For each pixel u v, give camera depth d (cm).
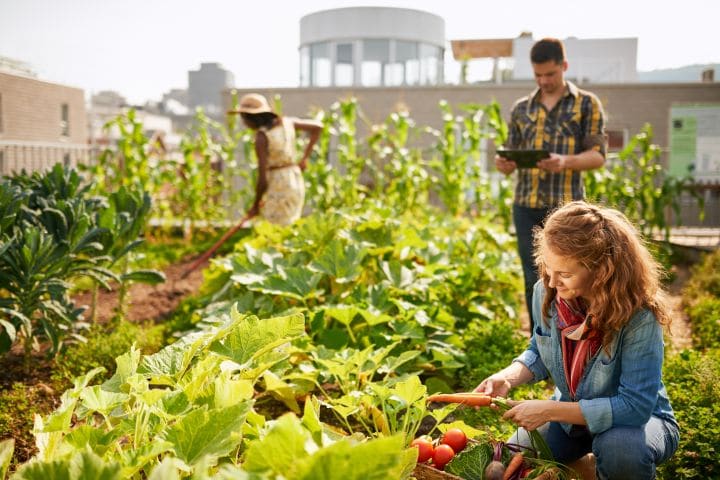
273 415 327
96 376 367
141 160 941
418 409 256
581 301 220
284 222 606
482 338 401
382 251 451
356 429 312
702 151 1486
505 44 1852
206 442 169
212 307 417
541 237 222
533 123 438
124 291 490
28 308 369
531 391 335
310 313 365
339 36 1805
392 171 961
